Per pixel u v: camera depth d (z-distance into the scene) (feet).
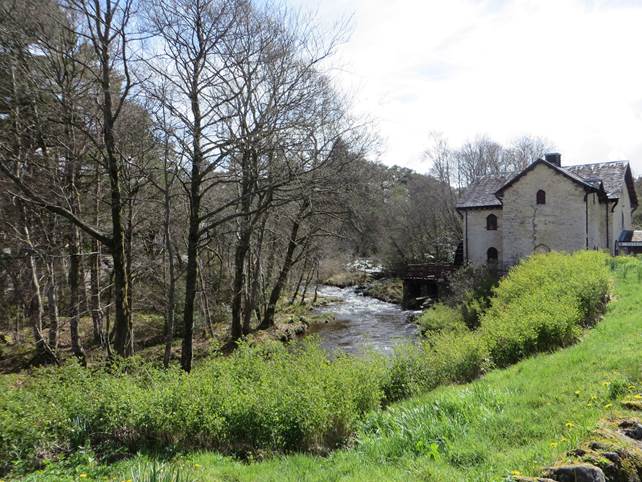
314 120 47.93
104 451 23.66
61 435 23.98
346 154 53.47
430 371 34.09
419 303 107.45
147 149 48.01
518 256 96.48
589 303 43.98
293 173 46.21
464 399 24.91
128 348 56.85
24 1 40.37
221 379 29.14
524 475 14.56
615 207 98.78
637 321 36.58
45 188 50.80
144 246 70.59
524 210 96.17
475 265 104.42
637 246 98.02
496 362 36.29
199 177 45.39
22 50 40.57
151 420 25.29
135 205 57.52
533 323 37.17
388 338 74.59
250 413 25.35
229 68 45.29
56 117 45.34
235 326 71.26
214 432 25.12
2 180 48.80
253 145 44.32
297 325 82.28
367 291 135.13
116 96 52.11
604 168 102.47
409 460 19.27
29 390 27.30
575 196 91.25
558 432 18.51
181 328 76.54
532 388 25.11
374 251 161.68
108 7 40.96
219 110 48.57
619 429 16.63
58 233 56.44
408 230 152.87
